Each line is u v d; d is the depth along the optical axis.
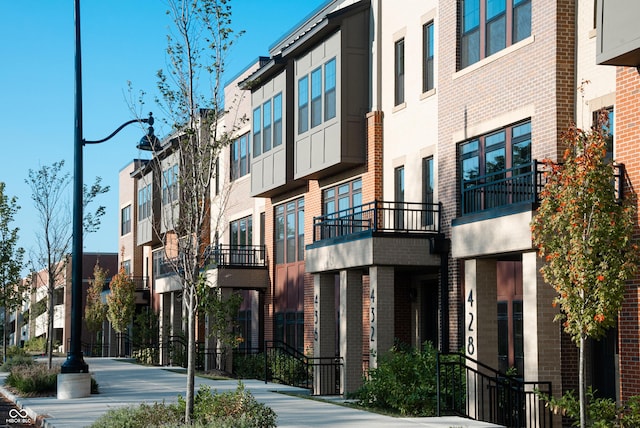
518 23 21.55
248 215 40.56
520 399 17.77
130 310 56.12
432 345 23.73
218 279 36.97
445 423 18.20
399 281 27.36
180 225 18.27
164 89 18.41
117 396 25.56
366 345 28.22
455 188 23.91
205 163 18.09
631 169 16.11
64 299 74.75
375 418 19.23
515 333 21.95
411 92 26.75
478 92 22.91
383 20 28.56
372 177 28.17
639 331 15.83
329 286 28.53
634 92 16.12
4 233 44.84
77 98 26.27
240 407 16.25
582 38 19.59
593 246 13.51
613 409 15.48
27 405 23.14
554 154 19.59
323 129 29.86
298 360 31.12
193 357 16.64
